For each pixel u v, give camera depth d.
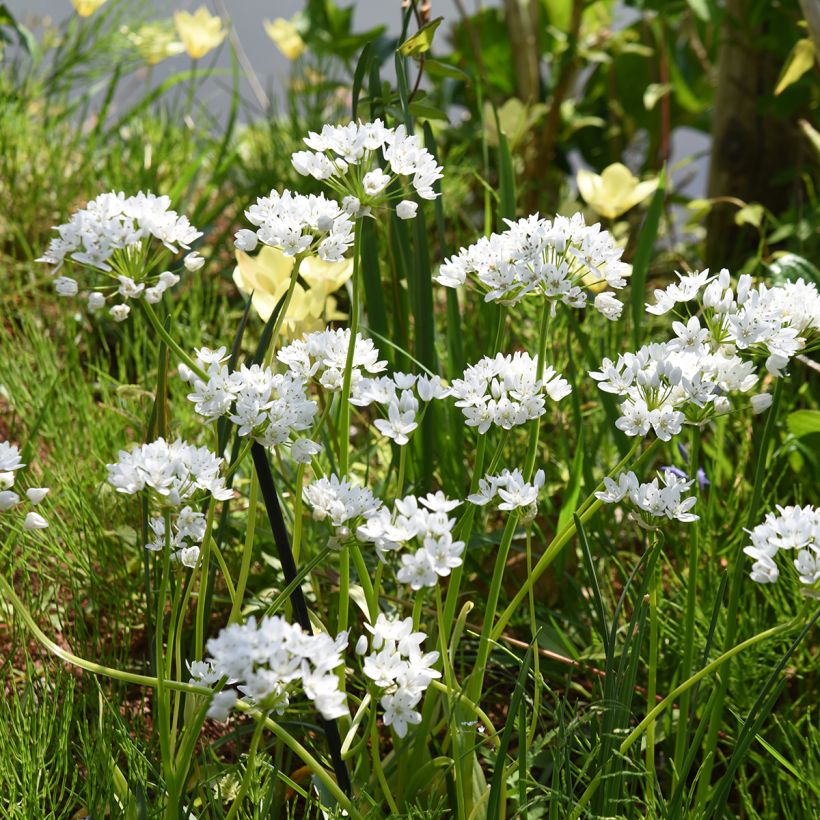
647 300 1.70
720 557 1.19
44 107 2.04
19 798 0.99
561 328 1.34
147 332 1.44
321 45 2.28
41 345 1.36
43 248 1.68
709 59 2.27
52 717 1.00
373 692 0.91
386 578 1.17
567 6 2.37
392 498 1.19
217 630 1.16
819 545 0.89
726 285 0.94
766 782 1.05
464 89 2.39
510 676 1.11
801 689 1.14
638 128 2.37
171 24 2.27
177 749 0.99
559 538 0.97
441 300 1.64
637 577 1.18
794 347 0.93
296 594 0.95
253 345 1.49
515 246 0.95
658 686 1.13
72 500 1.19
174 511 0.90
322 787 0.96
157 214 0.92
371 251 1.17
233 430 1.01
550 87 2.39
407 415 0.94
